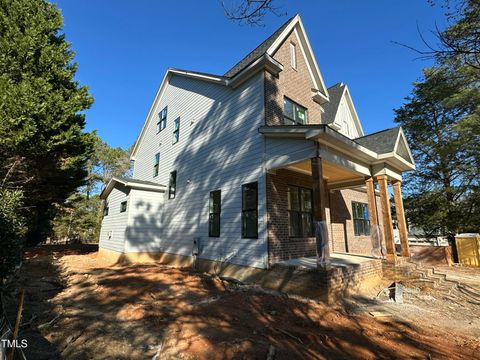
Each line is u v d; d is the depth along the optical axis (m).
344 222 13.20
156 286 7.54
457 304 6.82
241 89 9.93
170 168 13.98
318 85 12.04
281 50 10.38
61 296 6.72
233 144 9.80
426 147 17.80
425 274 8.58
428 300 7.05
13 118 8.96
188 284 7.83
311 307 5.63
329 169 9.29
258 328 4.42
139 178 17.70
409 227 19.89
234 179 9.45
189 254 11.20
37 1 11.01
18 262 4.30
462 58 4.74
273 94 9.29
